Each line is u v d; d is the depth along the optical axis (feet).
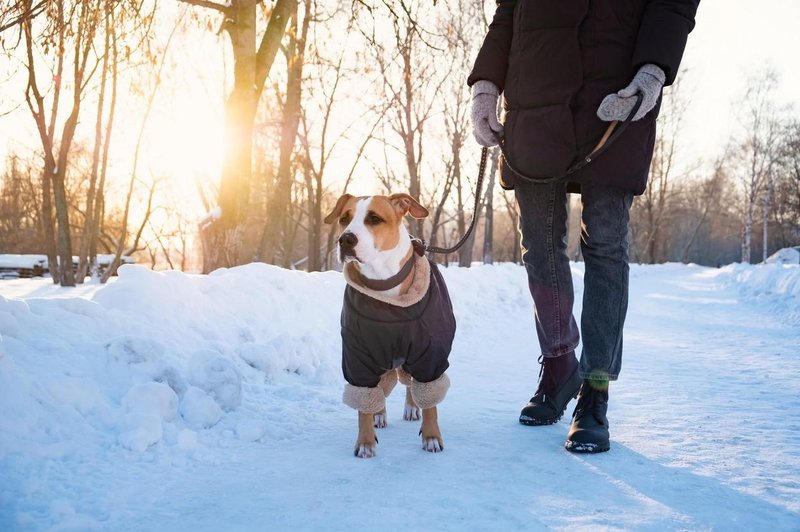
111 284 14.08
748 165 141.08
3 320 10.05
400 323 9.04
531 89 9.91
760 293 42.16
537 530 6.42
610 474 8.16
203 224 26.09
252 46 25.89
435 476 8.12
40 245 120.16
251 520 6.68
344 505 7.11
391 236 9.19
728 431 10.23
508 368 16.79
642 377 15.11
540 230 10.54
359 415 9.36
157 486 7.64
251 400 11.76
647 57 8.76
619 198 9.78
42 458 7.89
